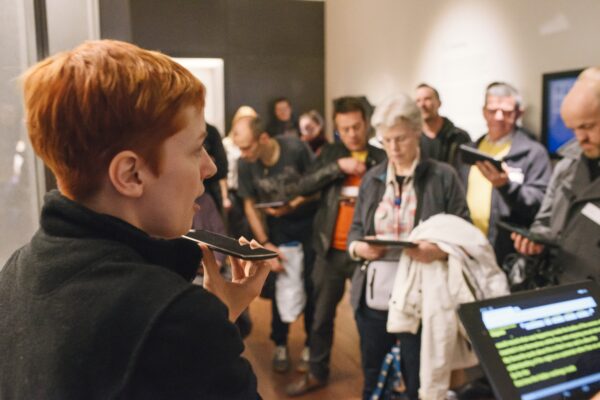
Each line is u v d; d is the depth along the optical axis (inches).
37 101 23.7
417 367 87.0
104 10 61.2
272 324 132.5
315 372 119.6
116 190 24.9
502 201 115.6
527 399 35.9
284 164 127.1
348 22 249.0
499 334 37.7
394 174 89.6
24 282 24.3
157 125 24.0
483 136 130.6
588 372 38.2
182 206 26.1
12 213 59.5
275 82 274.5
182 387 22.0
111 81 23.2
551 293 41.2
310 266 127.2
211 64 261.0
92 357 21.5
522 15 141.7
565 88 127.2
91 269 23.3
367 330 93.7
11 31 56.7
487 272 80.7
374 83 227.9
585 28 123.3
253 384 24.7
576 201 72.2
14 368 23.0
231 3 262.4
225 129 270.7
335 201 109.9
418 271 81.7
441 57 178.4
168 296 22.4
